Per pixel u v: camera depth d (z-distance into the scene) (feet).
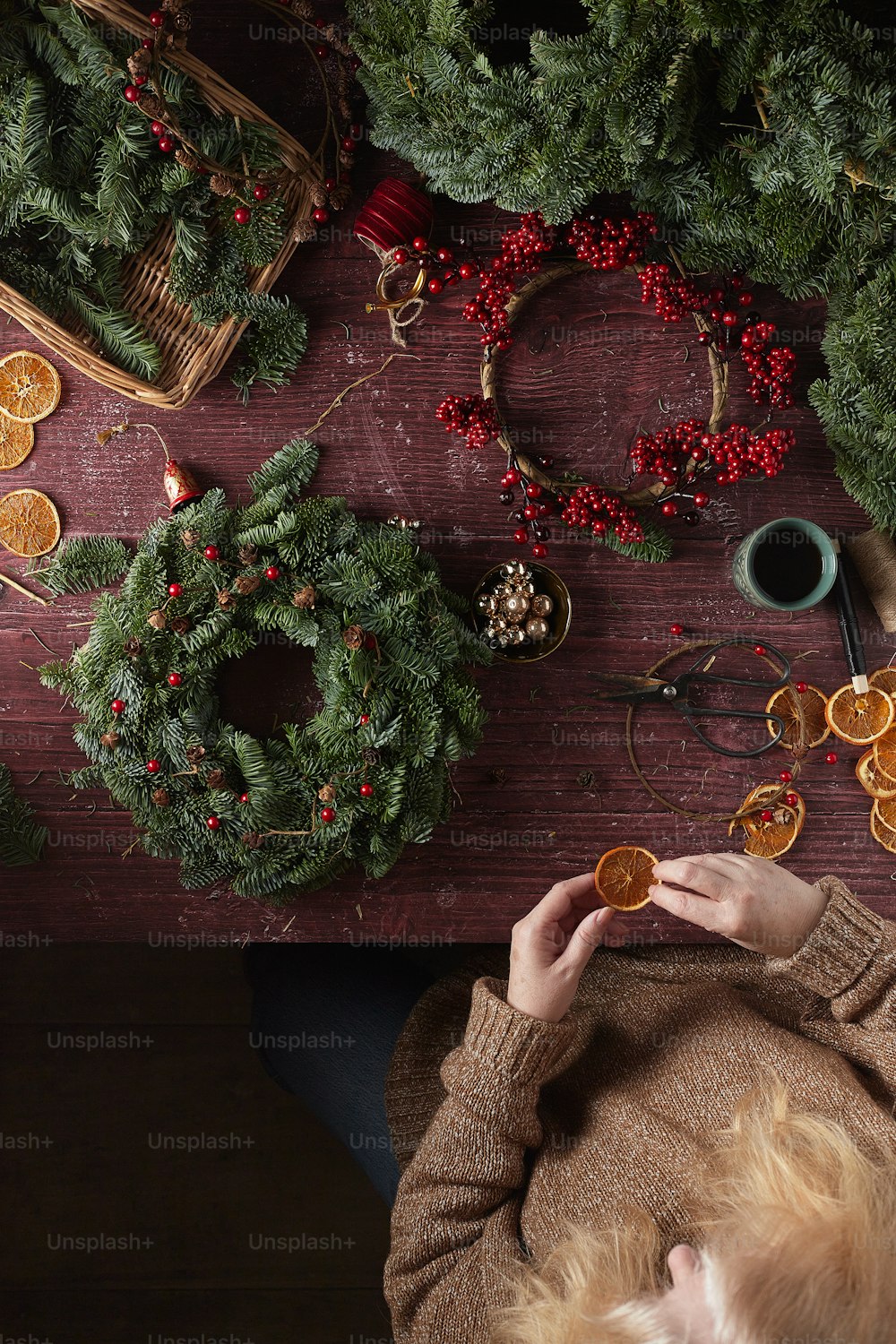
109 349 5.51
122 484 5.73
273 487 5.63
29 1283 6.94
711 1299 4.25
